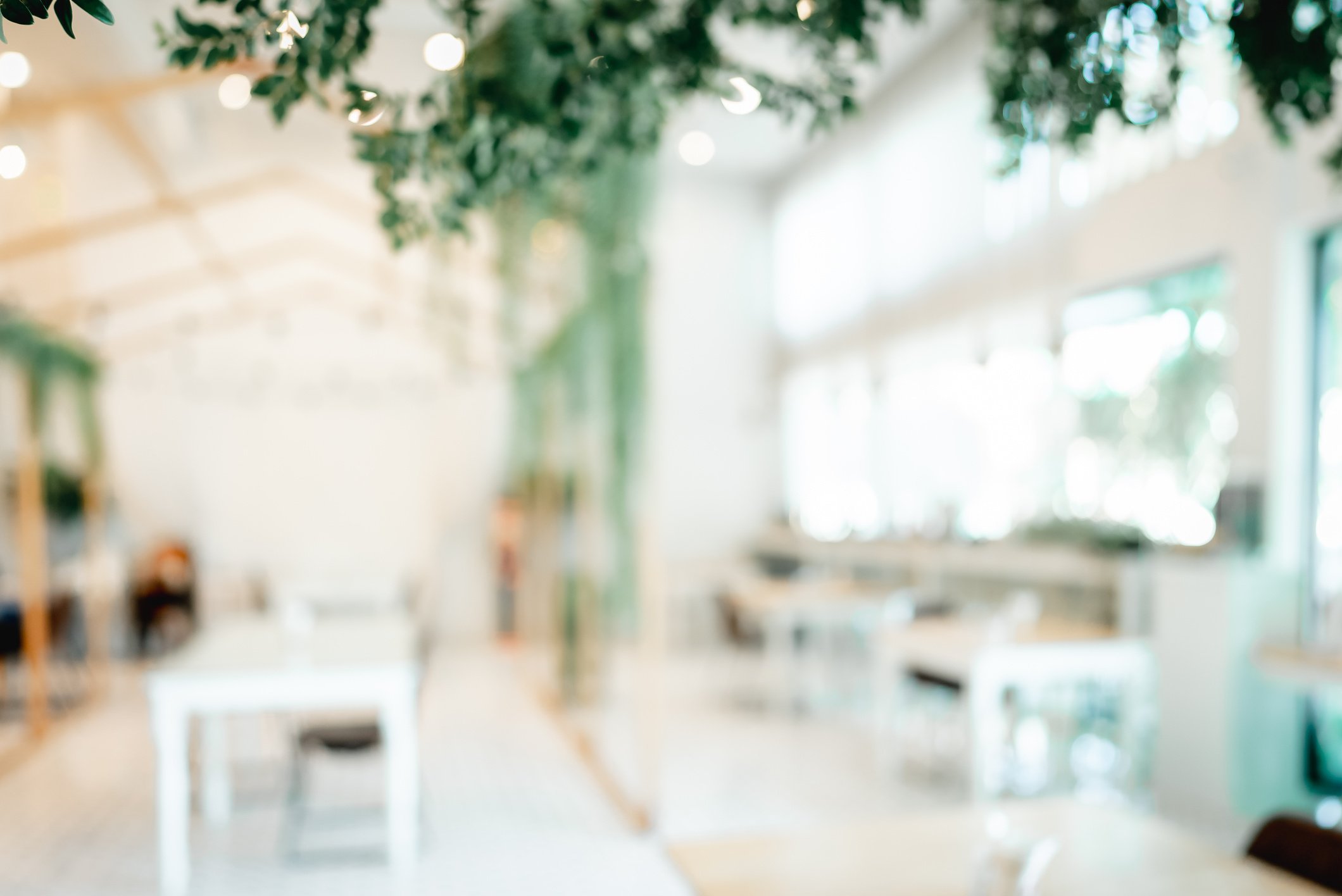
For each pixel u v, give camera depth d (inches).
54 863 178.7
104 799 217.8
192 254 402.6
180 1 208.1
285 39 73.4
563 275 293.3
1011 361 306.3
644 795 209.6
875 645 240.7
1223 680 192.5
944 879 85.1
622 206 231.8
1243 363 209.8
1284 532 202.4
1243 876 85.9
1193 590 200.2
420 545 437.1
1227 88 219.9
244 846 187.3
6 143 233.9
